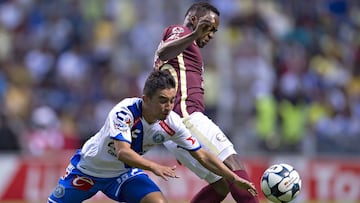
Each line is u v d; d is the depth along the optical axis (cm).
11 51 6650
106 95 6344
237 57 6450
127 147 2475
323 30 7275
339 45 7238
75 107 6103
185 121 2791
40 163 5278
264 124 5759
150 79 2481
